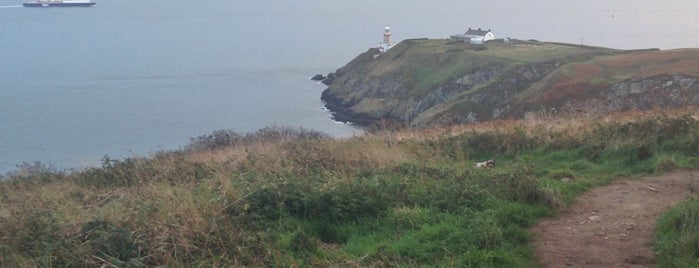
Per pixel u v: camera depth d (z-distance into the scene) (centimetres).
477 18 19712
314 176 931
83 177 1152
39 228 698
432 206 805
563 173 1042
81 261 610
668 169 1066
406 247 683
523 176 888
